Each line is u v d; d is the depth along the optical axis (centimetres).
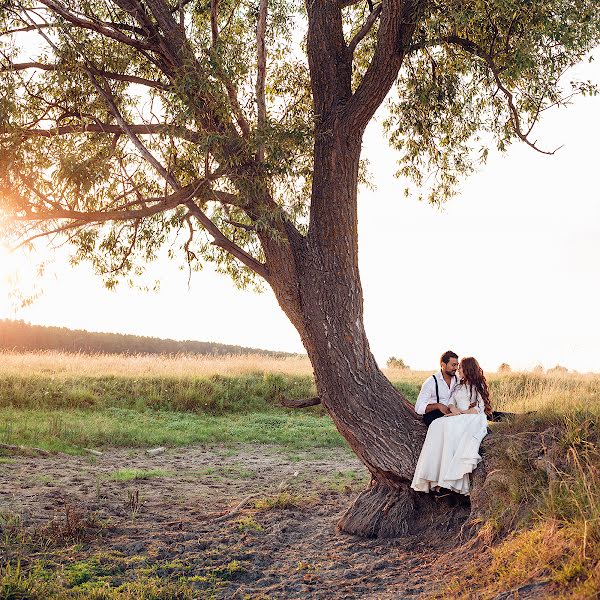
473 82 1037
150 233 1030
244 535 759
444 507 746
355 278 834
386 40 812
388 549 700
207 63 784
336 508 916
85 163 826
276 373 2242
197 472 1226
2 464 1132
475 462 706
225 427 1716
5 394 1744
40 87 891
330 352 808
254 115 833
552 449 660
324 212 838
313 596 566
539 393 1058
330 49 873
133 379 2042
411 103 1034
